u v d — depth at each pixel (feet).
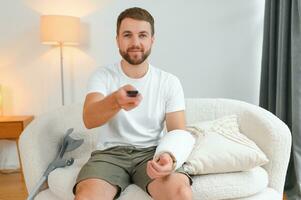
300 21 6.48
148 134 4.37
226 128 4.73
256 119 4.96
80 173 3.86
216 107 5.56
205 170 3.95
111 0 8.88
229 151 4.05
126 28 4.25
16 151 9.07
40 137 4.92
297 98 6.66
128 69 4.43
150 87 4.46
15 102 9.04
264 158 4.01
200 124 4.89
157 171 3.39
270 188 4.52
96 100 4.07
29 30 8.87
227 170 4.01
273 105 7.73
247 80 9.05
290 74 7.13
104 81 4.42
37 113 9.06
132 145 4.28
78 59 9.02
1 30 8.85
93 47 9.00
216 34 8.98
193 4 8.91
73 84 9.05
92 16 8.91
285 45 7.09
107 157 4.07
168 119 4.44
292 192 6.93
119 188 3.77
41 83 9.03
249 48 8.98
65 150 5.18
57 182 4.16
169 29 8.96
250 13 8.89
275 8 7.64
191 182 3.75
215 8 8.92
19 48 8.91
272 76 7.72
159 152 3.62
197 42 9.01
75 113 5.65
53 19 7.88
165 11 8.91
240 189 3.86
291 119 7.03
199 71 9.08
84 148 5.53
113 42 8.98
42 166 4.69
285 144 4.60
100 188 3.55
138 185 3.93
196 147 4.26
